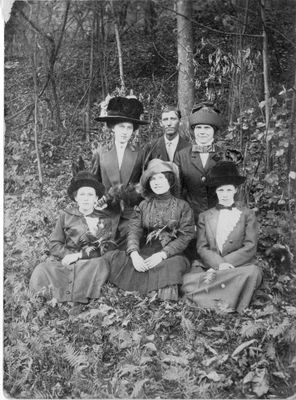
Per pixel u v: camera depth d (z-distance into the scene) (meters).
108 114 4.00
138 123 4.01
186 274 3.82
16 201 4.09
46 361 3.69
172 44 4.18
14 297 3.86
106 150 4.00
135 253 3.83
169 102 4.12
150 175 3.87
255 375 3.50
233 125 4.07
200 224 3.88
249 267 3.75
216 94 4.12
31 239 4.01
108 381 3.58
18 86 4.18
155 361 3.59
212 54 4.12
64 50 4.20
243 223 3.84
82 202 3.95
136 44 4.21
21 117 4.17
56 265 3.89
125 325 3.72
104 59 4.20
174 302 3.78
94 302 3.81
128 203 3.94
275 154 4.03
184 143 3.98
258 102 4.10
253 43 4.11
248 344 3.54
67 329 3.75
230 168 3.87
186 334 3.66
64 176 4.12
